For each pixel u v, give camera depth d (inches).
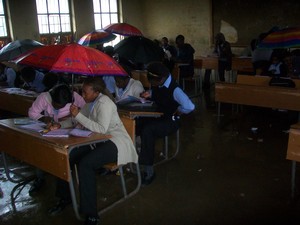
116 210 120.4
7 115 237.9
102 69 109.7
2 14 342.3
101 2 412.2
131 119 123.5
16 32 347.9
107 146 111.5
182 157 166.7
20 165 162.6
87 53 110.5
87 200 106.9
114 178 144.9
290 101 193.8
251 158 163.3
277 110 244.5
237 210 118.7
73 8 384.2
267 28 350.0
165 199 127.3
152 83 139.2
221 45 321.1
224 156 166.7
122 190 134.6
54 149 103.0
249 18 359.9
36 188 135.3
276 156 164.7
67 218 116.3
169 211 119.2
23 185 138.9
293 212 116.5
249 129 207.8
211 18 386.6
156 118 144.3
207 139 191.9
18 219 116.6
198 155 168.6
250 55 339.3
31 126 118.9
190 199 127.0
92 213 107.8
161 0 425.7
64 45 112.4
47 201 127.6
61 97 118.3
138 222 113.0
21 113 190.9
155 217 115.6
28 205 125.2
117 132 117.1
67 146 99.2
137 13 443.8
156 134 137.9
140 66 239.5
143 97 152.9
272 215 115.0
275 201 124.0
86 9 394.9
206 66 334.6
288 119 224.7
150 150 136.9
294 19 331.3
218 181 140.7
